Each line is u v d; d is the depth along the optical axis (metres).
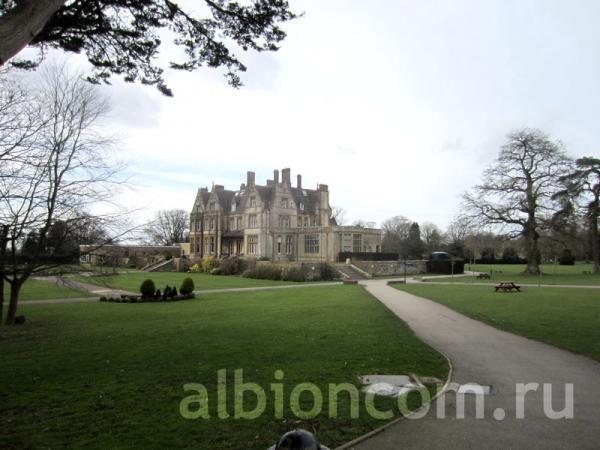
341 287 35.03
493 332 13.77
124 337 13.10
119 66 10.52
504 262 84.00
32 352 11.11
